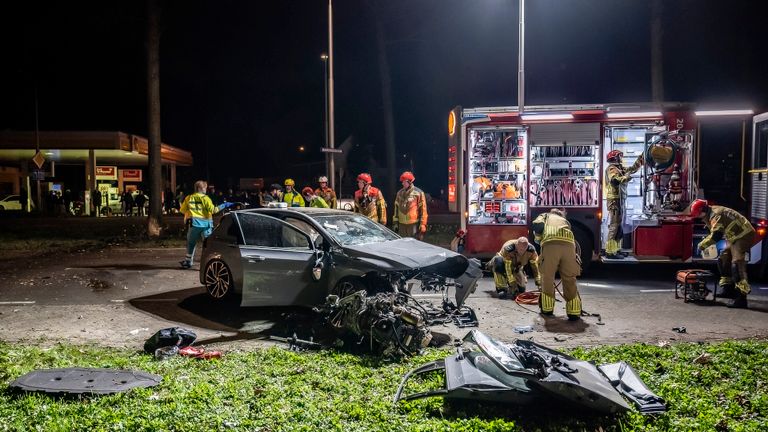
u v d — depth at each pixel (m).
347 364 5.75
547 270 7.98
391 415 4.31
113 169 38.03
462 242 11.52
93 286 10.49
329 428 4.11
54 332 7.39
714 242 8.61
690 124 10.52
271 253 7.79
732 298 9.17
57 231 22.34
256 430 4.03
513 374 4.31
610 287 10.18
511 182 11.35
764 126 10.34
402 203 11.63
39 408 4.36
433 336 6.97
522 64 15.95
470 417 4.33
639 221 10.61
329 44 21.00
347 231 8.07
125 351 6.42
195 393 4.61
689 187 10.64
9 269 12.53
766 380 5.06
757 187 10.45
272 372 5.36
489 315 8.16
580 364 4.86
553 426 4.15
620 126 10.83
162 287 10.39
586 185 11.05
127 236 19.78
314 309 7.00
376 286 7.33
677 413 4.39
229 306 8.80
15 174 40.88
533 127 11.05
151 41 20.17
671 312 8.27
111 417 4.17
